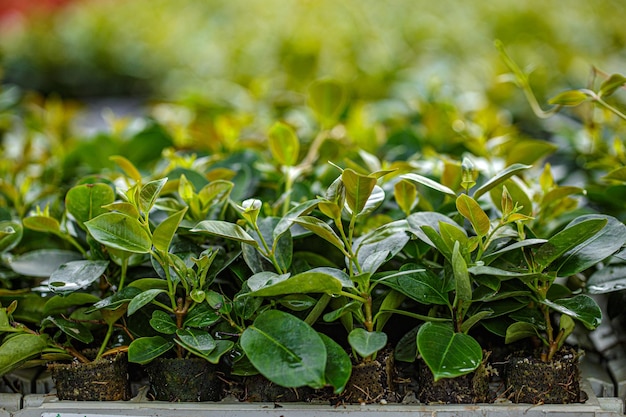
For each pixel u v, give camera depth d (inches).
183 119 109.6
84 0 241.8
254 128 101.3
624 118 59.2
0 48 191.3
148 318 54.5
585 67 118.9
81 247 62.1
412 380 54.8
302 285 44.5
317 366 42.7
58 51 199.3
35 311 57.7
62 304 52.6
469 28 157.0
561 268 48.8
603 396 55.3
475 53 144.9
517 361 50.2
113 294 52.9
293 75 132.7
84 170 88.0
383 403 49.1
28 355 49.8
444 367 43.7
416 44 153.3
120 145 89.2
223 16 197.9
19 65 194.5
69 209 55.3
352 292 49.6
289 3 197.2
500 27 154.9
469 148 83.7
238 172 66.5
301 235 54.3
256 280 47.0
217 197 56.2
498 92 115.4
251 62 148.7
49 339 51.6
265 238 53.5
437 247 49.2
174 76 162.4
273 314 46.8
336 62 137.5
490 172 66.6
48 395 53.7
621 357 59.7
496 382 54.1
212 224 47.3
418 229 50.7
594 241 49.6
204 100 111.5
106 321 51.6
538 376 49.4
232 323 49.4
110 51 198.1
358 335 46.1
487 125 93.4
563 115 109.7
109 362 51.4
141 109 173.9
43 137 105.6
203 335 47.9
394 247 50.0
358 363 49.4
